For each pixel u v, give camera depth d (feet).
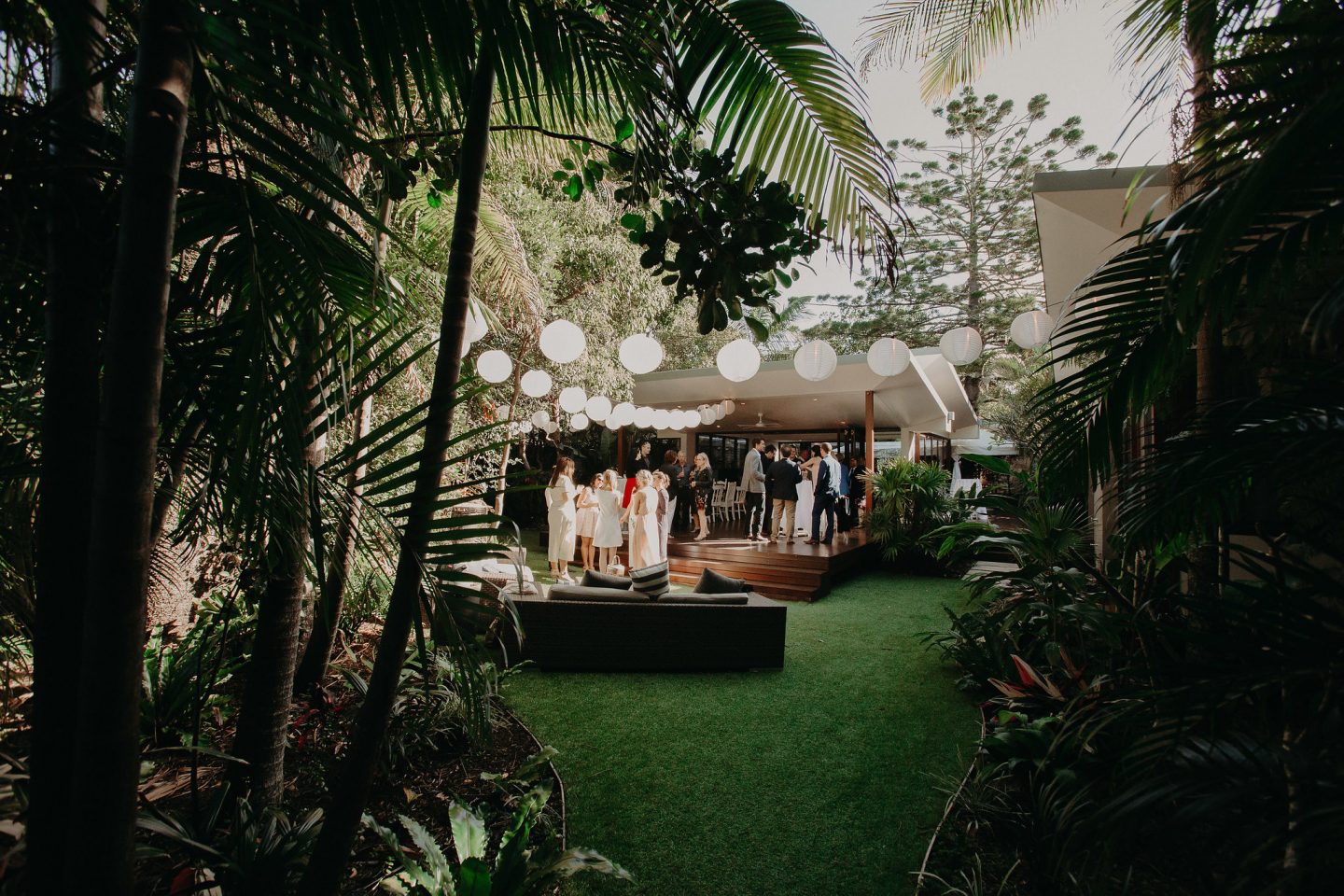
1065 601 11.89
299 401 4.67
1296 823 3.80
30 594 5.97
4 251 3.95
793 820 9.58
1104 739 8.46
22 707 7.77
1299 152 2.93
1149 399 5.75
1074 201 12.85
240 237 4.91
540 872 6.55
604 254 33.06
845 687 15.71
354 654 14.06
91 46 3.43
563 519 27.55
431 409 5.15
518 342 32.30
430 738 11.17
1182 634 5.02
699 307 5.59
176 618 13.65
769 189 5.46
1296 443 4.33
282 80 3.67
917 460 55.47
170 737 10.23
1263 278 4.61
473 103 5.13
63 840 3.56
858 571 34.27
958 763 11.49
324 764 10.07
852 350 77.66
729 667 17.07
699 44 6.10
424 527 5.05
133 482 3.06
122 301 2.99
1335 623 4.40
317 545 4.87
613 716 13.69
